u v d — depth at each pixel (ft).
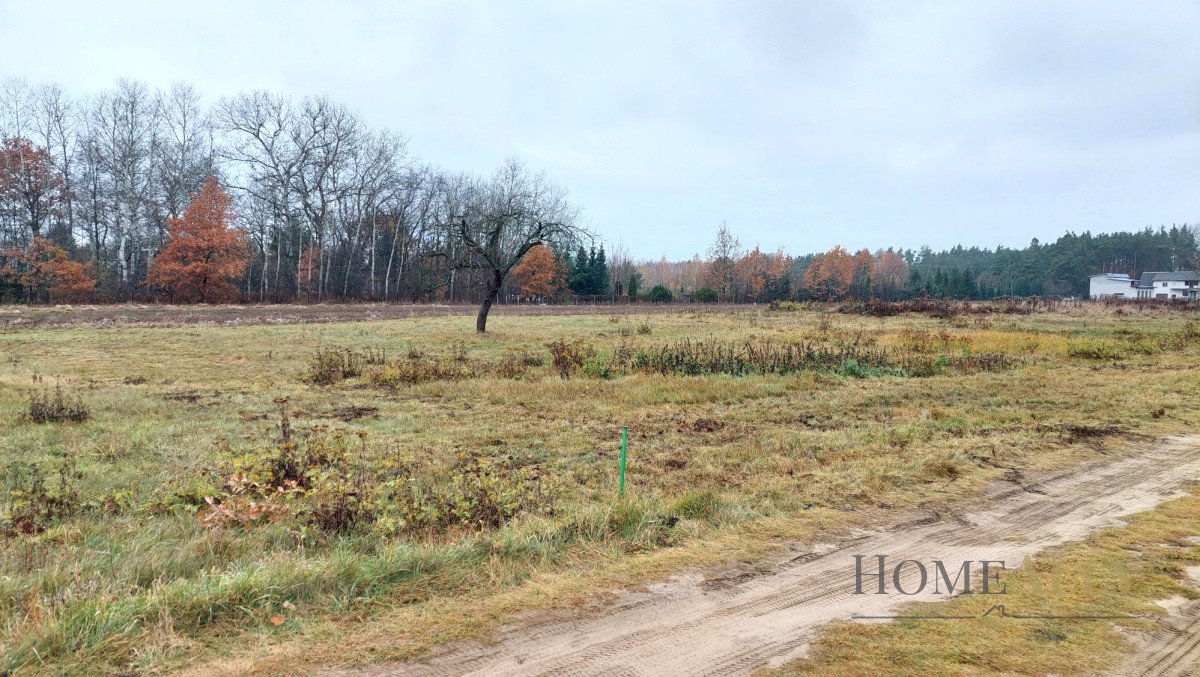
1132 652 13.51
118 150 166.30
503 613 15.17
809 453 30.91
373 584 16.14
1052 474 27.35
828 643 13.97
